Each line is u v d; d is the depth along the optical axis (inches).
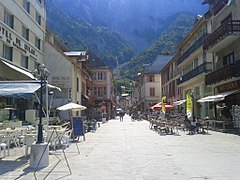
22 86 496.7
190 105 1248.2
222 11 1175.6
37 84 502.0
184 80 1706.4
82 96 1744.6
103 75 3002.0
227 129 1011.9
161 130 1050.1
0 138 488.1
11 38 975.0
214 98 1074.7
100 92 2979.8
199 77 1437.0
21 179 313.4
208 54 1382.9
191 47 1550.2
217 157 446.0
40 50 1323.8
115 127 1390.3
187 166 377.1
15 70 898.7
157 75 3117.6
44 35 1382.9
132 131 1091.9
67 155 480.1
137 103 4131.4
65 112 1384.1
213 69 1285.7
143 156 462.3
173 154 481.4
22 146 606.9
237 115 940.0
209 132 970.1
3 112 865.5
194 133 932.6
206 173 335.0
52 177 321.7
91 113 2321.6
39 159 381.7
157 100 3093.0
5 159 448.1
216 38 1095.6
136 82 4468.5
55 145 556.1
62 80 1408.7
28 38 1160.8
